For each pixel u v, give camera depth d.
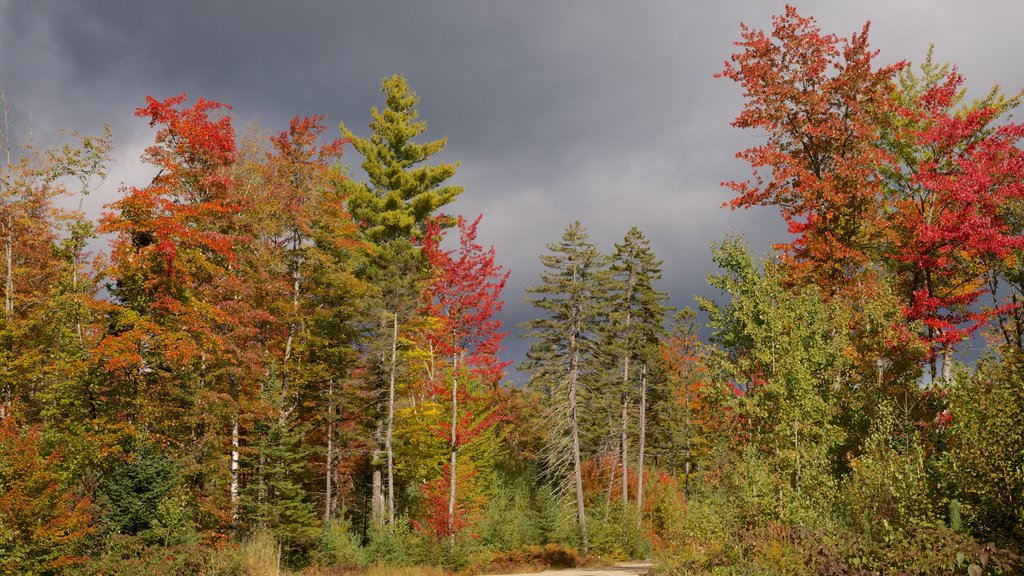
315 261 28.45
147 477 19.25
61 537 15.92
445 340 29.36
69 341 23.22
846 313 16.08
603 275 34.09
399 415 30.92
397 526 26.86
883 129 22.75
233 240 26.23
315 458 33.88
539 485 39.94
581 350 33.66
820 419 14.17
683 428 43.94
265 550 19.08
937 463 11.04
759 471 13.67
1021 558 8.29
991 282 20.89
